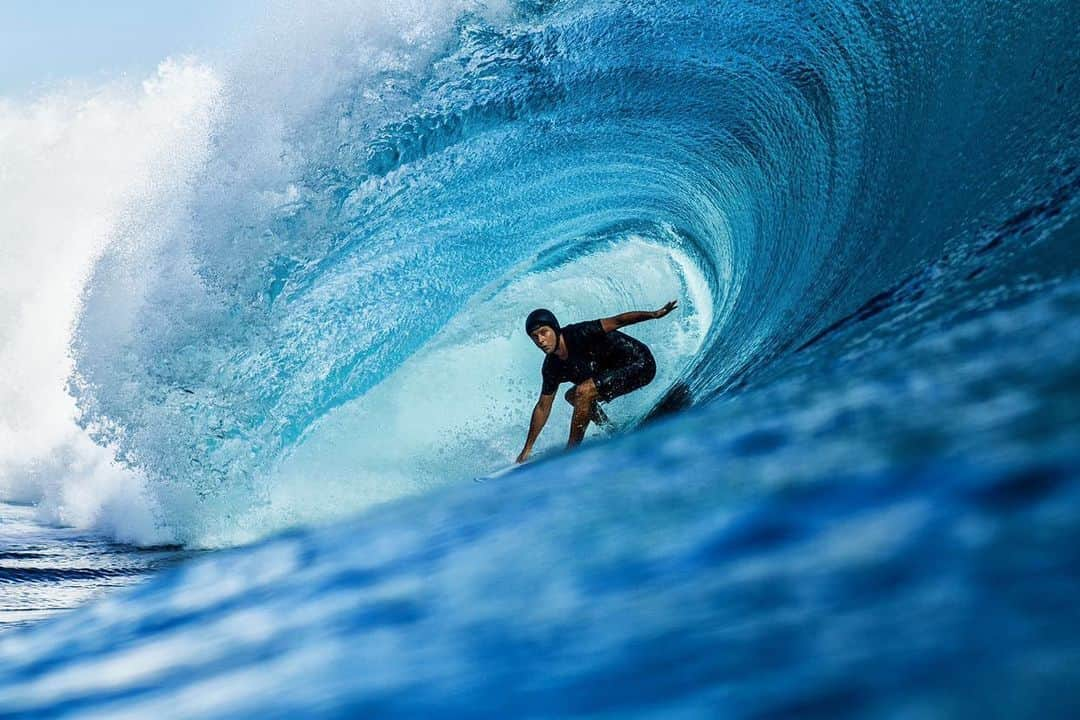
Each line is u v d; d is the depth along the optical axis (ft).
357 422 23.07
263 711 2.62
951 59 16.53
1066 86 12.67
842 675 1.76
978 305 7.37
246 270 22.89
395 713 2.29
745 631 2.16
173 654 3.67
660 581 2.73
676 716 1.83
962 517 2.34
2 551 20.20
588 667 2.25
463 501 5.05
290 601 3.95
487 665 2.47
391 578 3.80
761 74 22.71
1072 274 6.83
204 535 21.50
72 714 3.17
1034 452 2.64
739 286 23.15
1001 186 12.13
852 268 15.48
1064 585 1.80
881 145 18.20
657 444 5.12
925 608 1.92
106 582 17.31
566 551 3.37
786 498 3.12
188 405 22.16
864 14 19.21
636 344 19.51
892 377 4.85
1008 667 1.59
